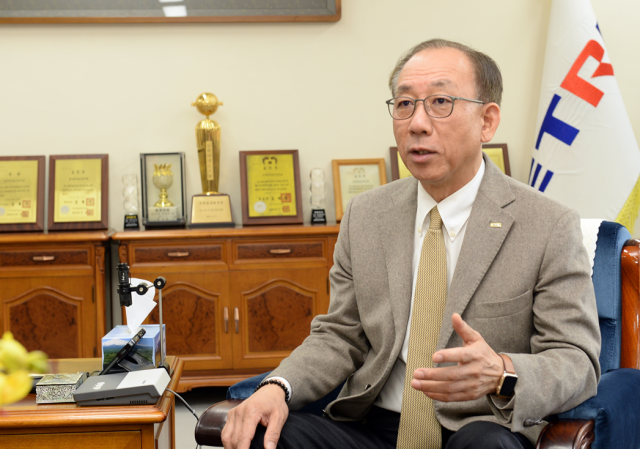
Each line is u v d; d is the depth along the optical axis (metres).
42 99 3.04
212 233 2.72
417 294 1.23
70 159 3.00
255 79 3.12
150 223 2.90
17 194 2.93
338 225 2.84
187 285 2.74
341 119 3.17
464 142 1.19
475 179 1.26
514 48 3.22
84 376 1.37
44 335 2.70
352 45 3.16
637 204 2.77
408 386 1.19
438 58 1.20
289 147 3.16
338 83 3.16
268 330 2.78
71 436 1.20
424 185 1.27
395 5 3.16
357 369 1.37
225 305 2.76
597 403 1.04
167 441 1.47
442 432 1.19
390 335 1.25
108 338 1.40
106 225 2.95
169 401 1.31
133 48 3.06
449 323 1.16
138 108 3.08
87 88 3.05
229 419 1.08
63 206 2.95
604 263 1.41
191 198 3.09
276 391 1.14
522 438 1.03
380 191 1.42
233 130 3.13
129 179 3.00
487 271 1.18
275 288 2.78
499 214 1.21
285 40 3.12
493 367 0.96
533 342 1.13
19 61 3.02
